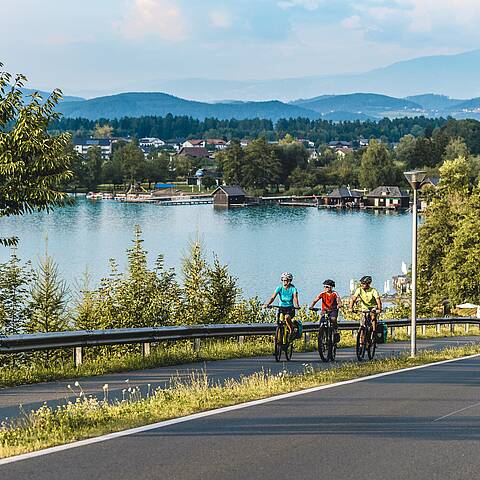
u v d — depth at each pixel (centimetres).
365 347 3678
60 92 3291
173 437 1733
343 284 15350
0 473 1423
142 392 2500
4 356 3456
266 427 1855
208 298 5431
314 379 2728
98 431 1778
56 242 18788
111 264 5016
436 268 13388
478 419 2023
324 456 1575
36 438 1694
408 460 1558
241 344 4206
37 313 4219
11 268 4375
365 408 2153
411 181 3881
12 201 3309
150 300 4778
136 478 1395
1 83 3259
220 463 1505
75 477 1399
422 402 2292
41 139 3225
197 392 2317
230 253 19062
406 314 9769
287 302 3625
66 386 2642
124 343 3356
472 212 12531
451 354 4153
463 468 1502
